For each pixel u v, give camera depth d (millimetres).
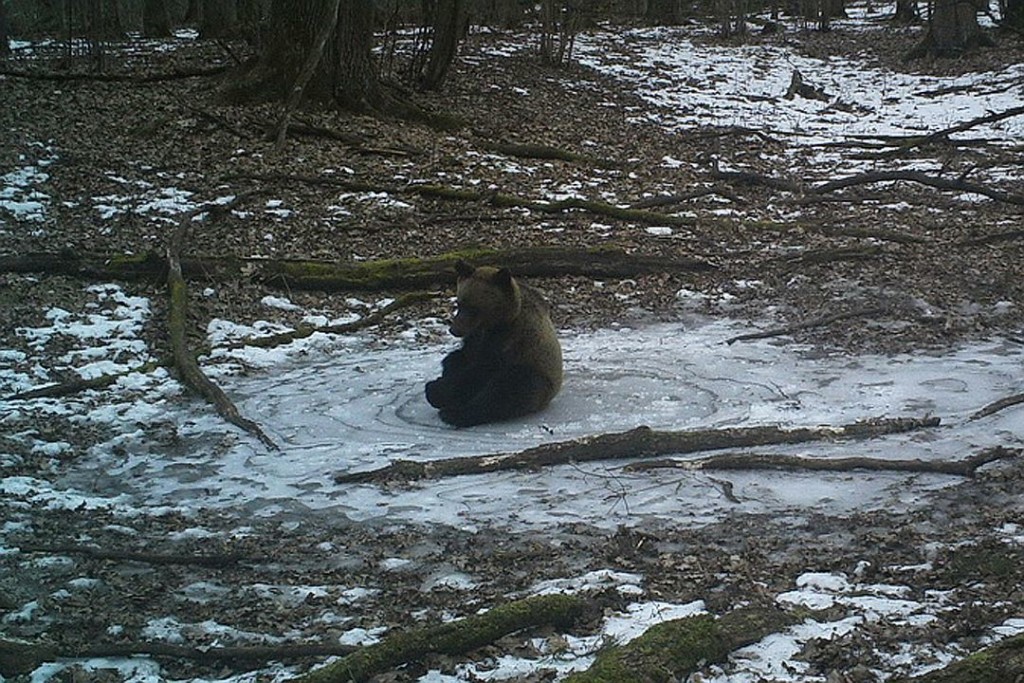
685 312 13320
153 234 15273
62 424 9859
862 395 10062
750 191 19391
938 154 22938
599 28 39656
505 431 9375
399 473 8391
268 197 16984
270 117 20641
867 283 13844
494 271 9297
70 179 17250
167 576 6875
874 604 5914
